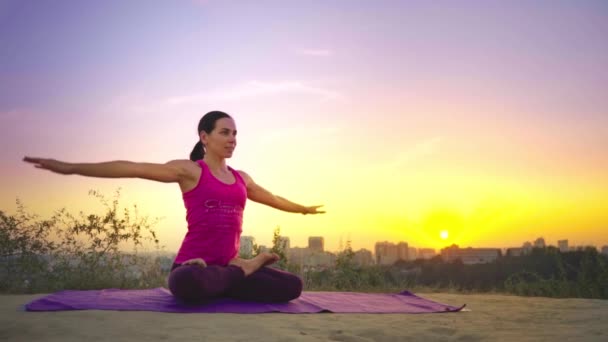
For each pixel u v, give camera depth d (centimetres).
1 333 333
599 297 743
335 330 365
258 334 342
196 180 482
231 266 486
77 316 398
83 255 715
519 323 410
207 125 500
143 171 445
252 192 545
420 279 869
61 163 402
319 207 579
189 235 488
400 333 359
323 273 851
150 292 548
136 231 736
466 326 393
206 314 424
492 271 847
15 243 681
